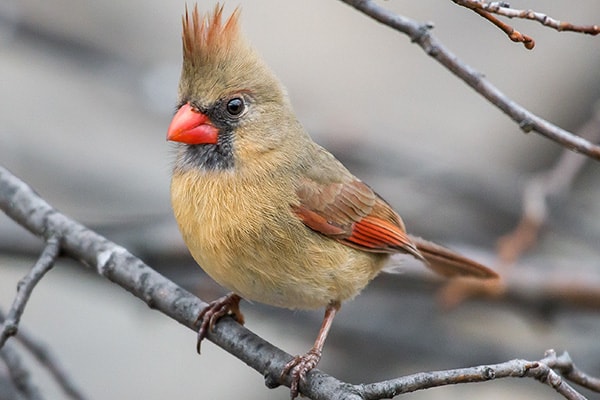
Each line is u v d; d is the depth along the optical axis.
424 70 14.50
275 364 6.57
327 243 7.20
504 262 10.48
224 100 7.05
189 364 11.91
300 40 14.48
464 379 5.75
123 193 13.19
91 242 7.30
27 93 13.79
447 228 12.86
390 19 6.73
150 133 13.93
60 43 13.20
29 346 7.11
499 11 5.93
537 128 6.70
